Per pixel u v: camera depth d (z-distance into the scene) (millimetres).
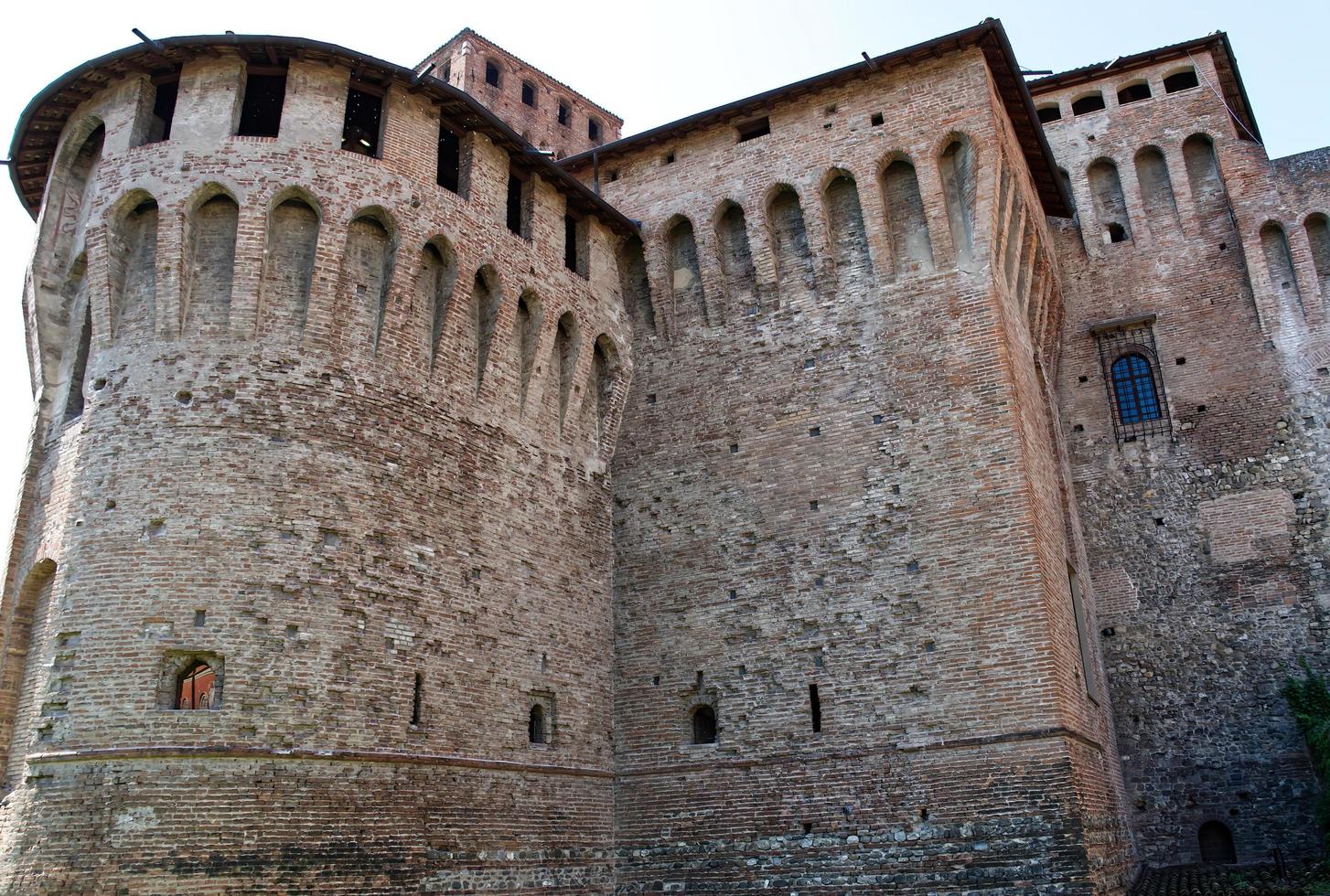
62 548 21188
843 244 28906
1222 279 33750
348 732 20828
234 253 23016
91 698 19547
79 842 18516
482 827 22734
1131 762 30562
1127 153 35906
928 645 24312
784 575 26547
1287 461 31281
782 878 24125
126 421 21766
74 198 25625
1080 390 34500
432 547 23578
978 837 22547
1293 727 29141
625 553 28875
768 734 25422
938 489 25406
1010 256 28953
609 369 30297
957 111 27984
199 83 24219
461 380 25531
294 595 21062
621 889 25766
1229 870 27484
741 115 30844
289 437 22094
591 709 26703
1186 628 31078
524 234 28531
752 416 28484
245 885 18891
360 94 26906
